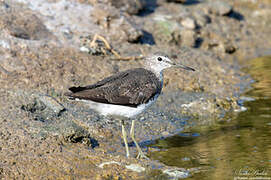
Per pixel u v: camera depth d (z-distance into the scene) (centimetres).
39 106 1418
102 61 1752
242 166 1109
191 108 1593
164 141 1328
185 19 2241
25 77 1552
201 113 1566
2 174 1036
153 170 1107
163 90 1698
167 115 1530
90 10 2027
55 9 1967
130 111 1215
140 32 1975
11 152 1131
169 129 1429
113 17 1972
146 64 1332
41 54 1680
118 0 2134
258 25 2597
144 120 1477
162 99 1638
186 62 1922
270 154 1178
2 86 1479
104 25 1959
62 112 1421
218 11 2514
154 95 1272
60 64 1656
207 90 1742
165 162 1159
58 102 1447
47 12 1933
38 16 1886
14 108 1364
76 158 1139
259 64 2123
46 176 1046
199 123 1484
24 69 1583
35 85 1528
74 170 1081
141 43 1995
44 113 1398
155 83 1284
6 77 1528
